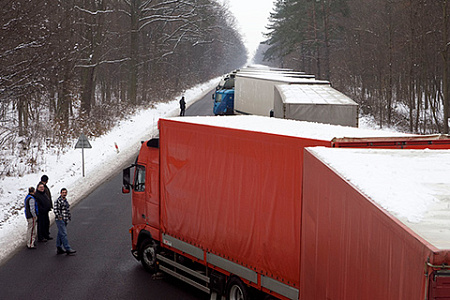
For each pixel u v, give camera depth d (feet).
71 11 117.60
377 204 15.66
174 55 272.92
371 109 171.73
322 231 20.53
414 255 12.96
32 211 48.67
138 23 177.17
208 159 33.53
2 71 77.77
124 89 216.33
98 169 84.12
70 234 52.65
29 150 94.48
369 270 15.83
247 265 30.30
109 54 190.19
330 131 29.50
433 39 140.36
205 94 271.28
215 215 33.01
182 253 37.04
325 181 20.22
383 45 160.35
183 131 36.11
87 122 122.52
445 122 110.42
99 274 42.22
